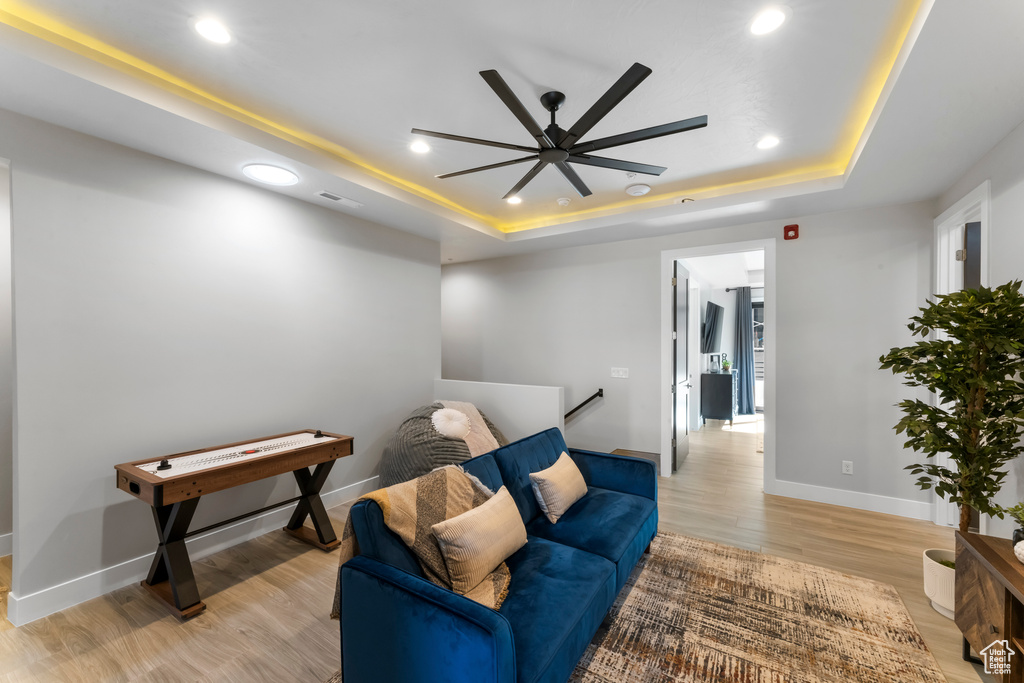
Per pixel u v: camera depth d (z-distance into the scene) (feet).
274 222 10.52
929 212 10.80
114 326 7.87
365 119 8.16
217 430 9.39
